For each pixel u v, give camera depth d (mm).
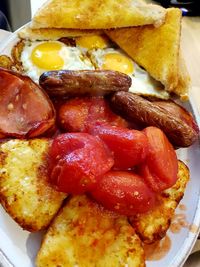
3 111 240
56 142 218
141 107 243
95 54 307
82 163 201
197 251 238
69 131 246
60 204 214
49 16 291
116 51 313
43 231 215
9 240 207
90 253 200
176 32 309
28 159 219
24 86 246
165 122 240
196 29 394
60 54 294
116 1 306
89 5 302
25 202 208
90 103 258
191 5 413
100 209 213
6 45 290
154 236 217
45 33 297
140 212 215
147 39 307
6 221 211
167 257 218
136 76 302
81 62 298
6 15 492
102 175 208
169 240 226
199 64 348
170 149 234
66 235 203
